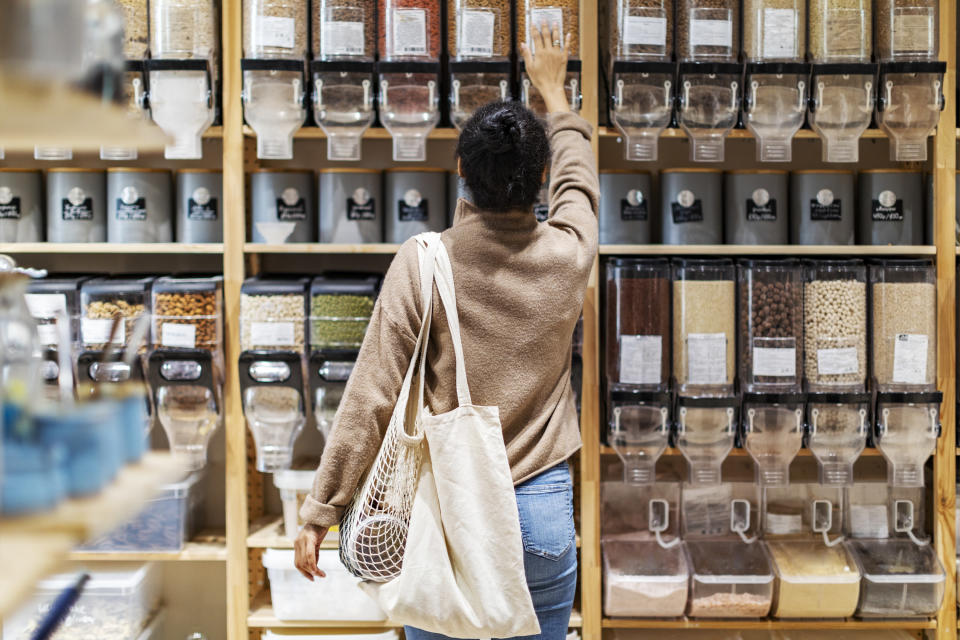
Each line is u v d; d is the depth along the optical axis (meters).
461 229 1.68
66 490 0.83
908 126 2.25
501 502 1.58
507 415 1.64
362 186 2.33
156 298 2.24
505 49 2.23
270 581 2.41
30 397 0.87
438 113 2.24
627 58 2.23
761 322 2.25
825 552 2.38
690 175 2.34
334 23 2.20
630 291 2.26
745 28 2.28
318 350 2.22
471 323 1.63
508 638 1.64
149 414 2.25
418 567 1.58
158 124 2.21
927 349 2.28
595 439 2.32
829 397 2.24
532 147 1.64
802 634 2.48
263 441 2.27
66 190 2.35
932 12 2.24
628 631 2.48
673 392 2.30
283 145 2.23
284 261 2.69
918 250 2.32
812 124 2.27
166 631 2.68
